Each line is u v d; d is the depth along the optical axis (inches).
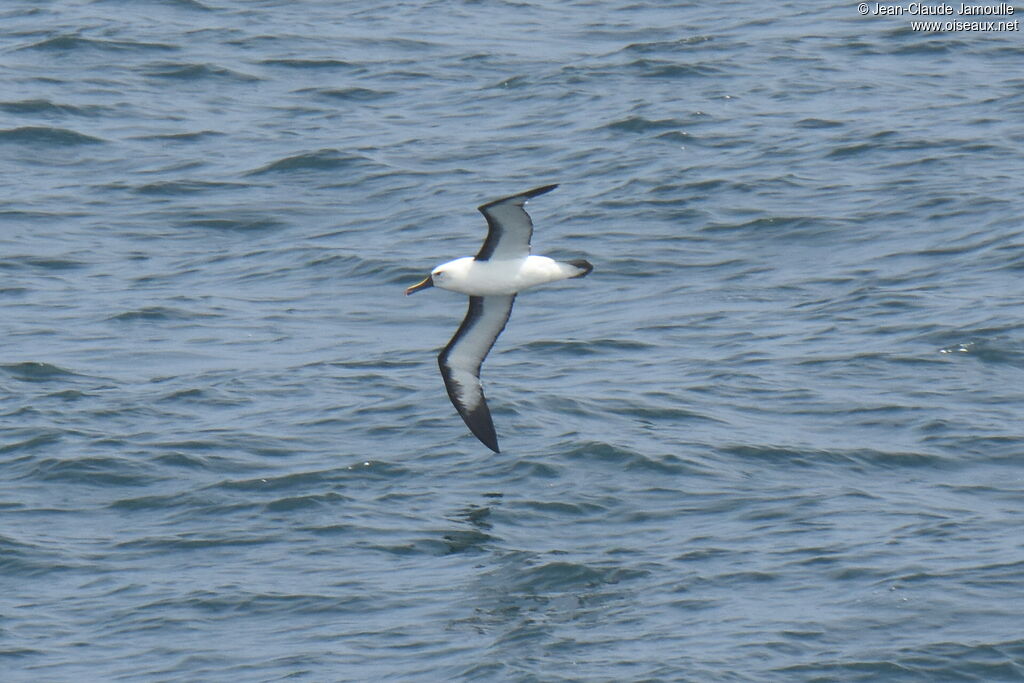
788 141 1425.9
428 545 802.2
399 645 708.7
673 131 1461.6
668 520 818.8
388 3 1925.4
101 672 696.4
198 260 1248.2
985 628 703.7
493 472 877.2
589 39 1766.7
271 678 685.9
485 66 1676.9
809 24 1795.0
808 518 813.2
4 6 1870.1
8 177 1407.5
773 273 1171.3
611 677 673.6
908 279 1138.0
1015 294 1091.9
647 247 1226.0
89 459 897.5
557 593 751.1
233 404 983.0
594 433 916.0
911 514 815.7
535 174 1389.0
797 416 940.6
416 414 957.8
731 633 708.0
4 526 828.0
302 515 835.4
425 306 1147.9
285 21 1836.9
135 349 1078.4
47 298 1170.0
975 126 1443.2
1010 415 928.9
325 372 1032.8
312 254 1245.1
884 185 1316.4
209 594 758.5
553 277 711.7
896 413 936.3
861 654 687.7
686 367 1019.3
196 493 861.8
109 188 1387.8
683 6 1895.9
